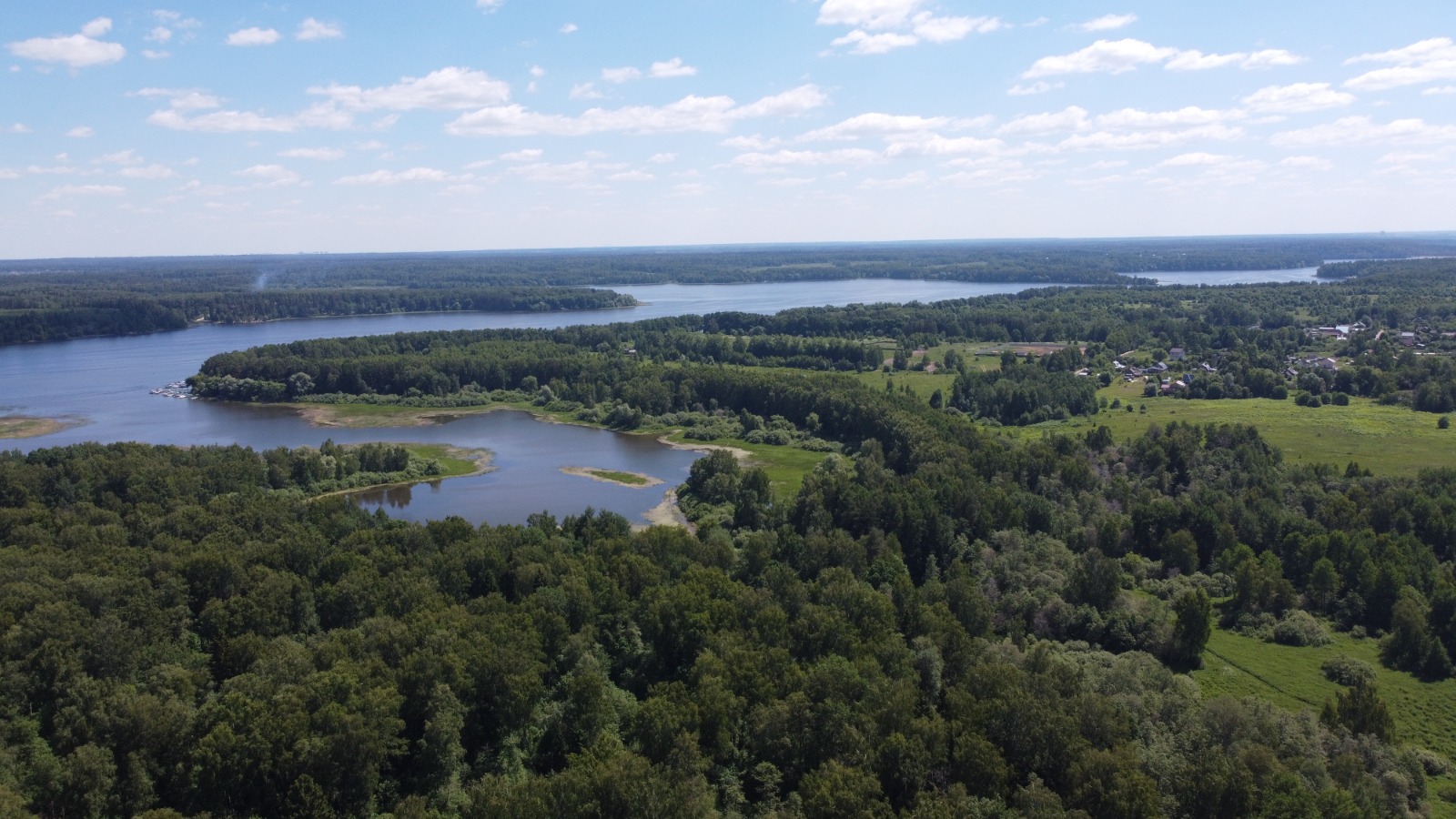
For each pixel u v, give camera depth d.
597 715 98.31
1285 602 141.75
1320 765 89.44
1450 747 106.81
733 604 118.75
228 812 85.69
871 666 102.00
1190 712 101.50
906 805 86.44
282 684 97.19
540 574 126.00
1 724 91.12
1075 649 127.50
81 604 110.88
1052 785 89.62
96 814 84.81
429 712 96.69
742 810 89.00
